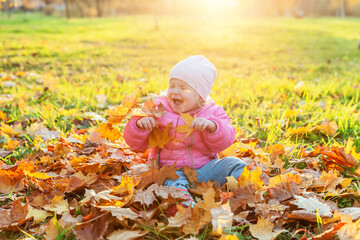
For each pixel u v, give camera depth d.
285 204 2.10
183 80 2.26
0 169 2.38
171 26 21.97
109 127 2.30
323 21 31.58
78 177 2.36
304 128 3.40
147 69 7.44
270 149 2.90
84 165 2.51
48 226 1.82
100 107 4.46
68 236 1.83
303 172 2.57
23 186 2.34
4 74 6.36
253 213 2.06
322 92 5.14
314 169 2.67
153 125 2.20
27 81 6.02
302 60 9.84
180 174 2.29
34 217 2.00
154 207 2.05
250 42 14.35
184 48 12.29
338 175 2.52
